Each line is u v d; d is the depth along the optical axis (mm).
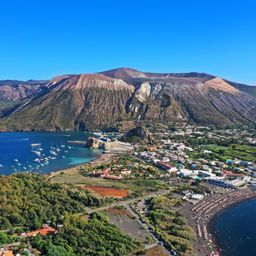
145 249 165875
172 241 175875
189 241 180625
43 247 154375
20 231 169750
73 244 159875
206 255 166625
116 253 157875
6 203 182125
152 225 196500
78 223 180000
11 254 146875
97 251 156750
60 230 168875
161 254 161875
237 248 177375
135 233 183875
